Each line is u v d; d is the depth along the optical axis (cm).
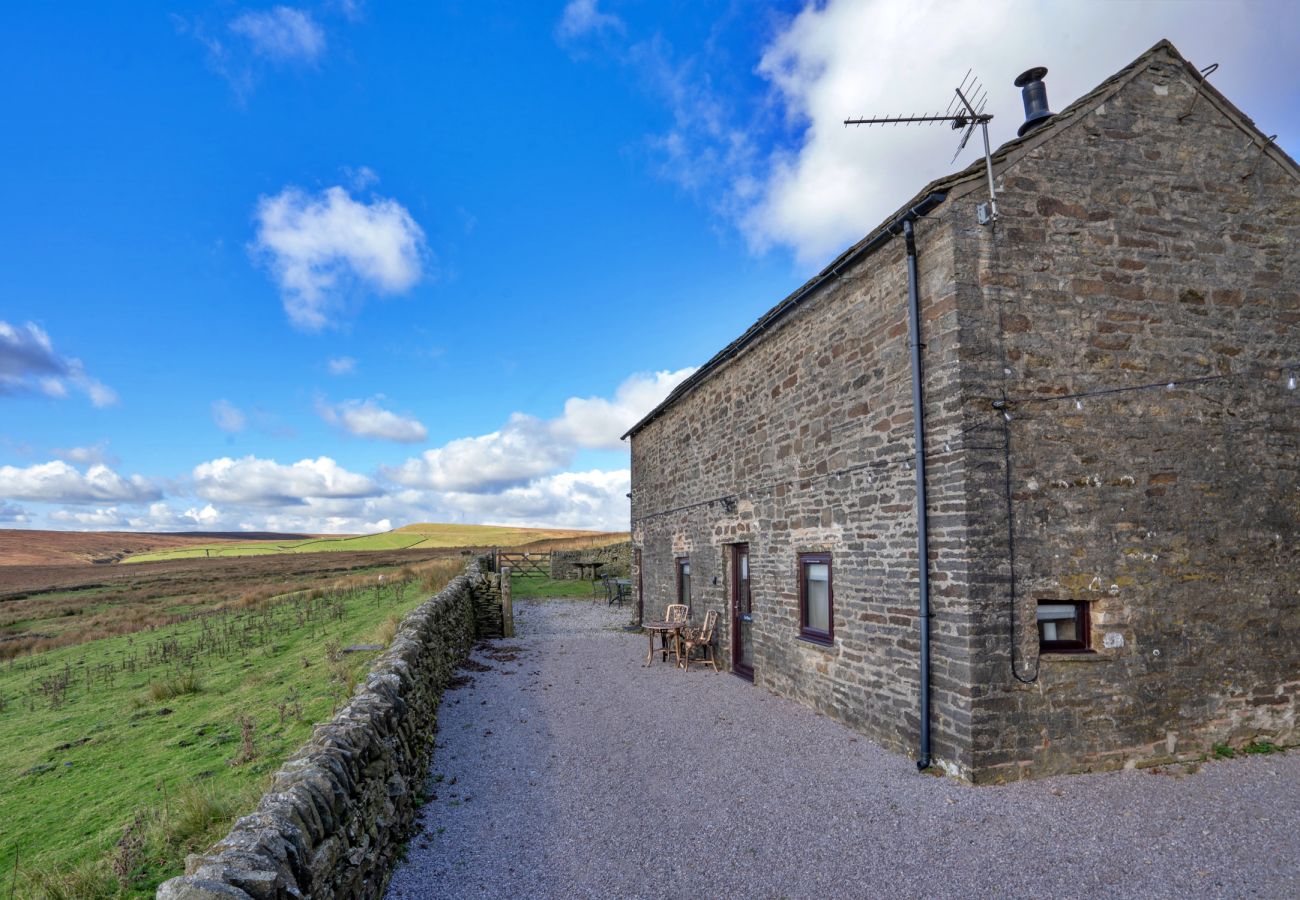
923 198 610
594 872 446
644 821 523
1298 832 479
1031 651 586
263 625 1603
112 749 765
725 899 412
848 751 677
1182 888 414
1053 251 623
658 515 1545
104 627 2172
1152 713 612
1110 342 630
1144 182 654
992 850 464
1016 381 604
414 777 564
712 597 1189
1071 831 487
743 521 1052
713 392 1208
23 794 641
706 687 978
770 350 975
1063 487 606
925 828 500
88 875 412
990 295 605
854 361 758
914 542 647
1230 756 623
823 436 821
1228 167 681
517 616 1844
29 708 1076
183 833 468
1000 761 574
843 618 771
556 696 923
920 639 627
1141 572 618
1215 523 645
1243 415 664
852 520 754
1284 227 694
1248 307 675
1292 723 652
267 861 268
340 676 878
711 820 523
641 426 1666
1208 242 667
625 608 2000
